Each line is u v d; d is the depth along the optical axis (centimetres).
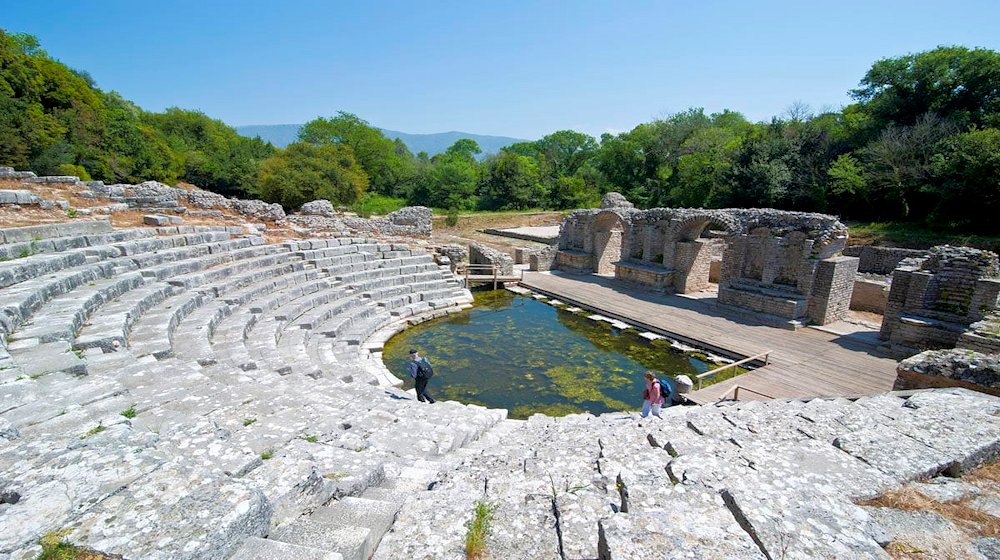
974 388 733
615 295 2161
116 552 245
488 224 4850
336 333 1512
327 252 2028
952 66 3145
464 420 841
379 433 664
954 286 1361
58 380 543
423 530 345
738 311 1830
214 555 256
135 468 331
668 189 5288
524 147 9550
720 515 317
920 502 370
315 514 361
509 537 345
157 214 1803
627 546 278
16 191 1346
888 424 543
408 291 2069
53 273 977
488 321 1906
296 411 646
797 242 1736
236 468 380
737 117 7138
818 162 3472
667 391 941
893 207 3098
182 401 593
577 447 588
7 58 3369
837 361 1366
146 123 6347
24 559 238
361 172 5628
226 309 1268
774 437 524
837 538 292
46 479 314
